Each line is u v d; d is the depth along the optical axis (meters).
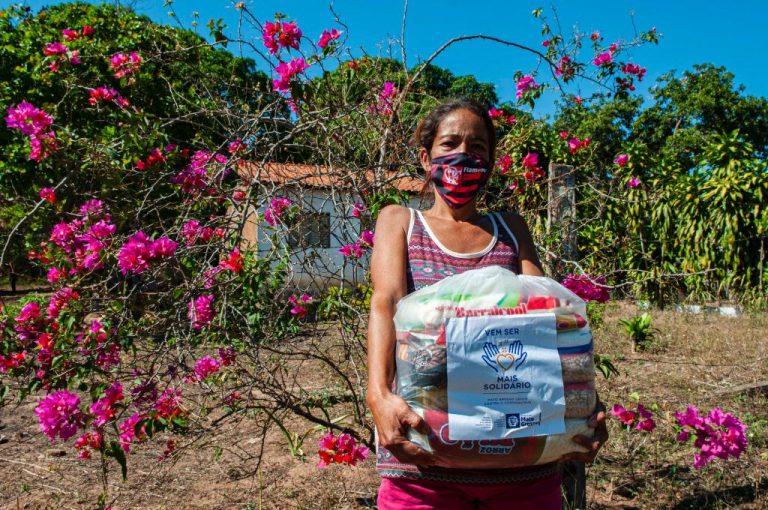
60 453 4.36
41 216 3.29
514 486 1.51
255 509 3.49
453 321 1.42
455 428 1.39
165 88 4.46
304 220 3.31
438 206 1.79
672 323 8.91
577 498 3.06
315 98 3.25
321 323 3.57
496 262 1.67
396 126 3.54
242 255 2.98
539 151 7.43
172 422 2.95
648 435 4.34
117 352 3.03
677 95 24.45
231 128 3.54
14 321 2.97
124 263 2.62
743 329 8.35
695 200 10.95
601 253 4.59
